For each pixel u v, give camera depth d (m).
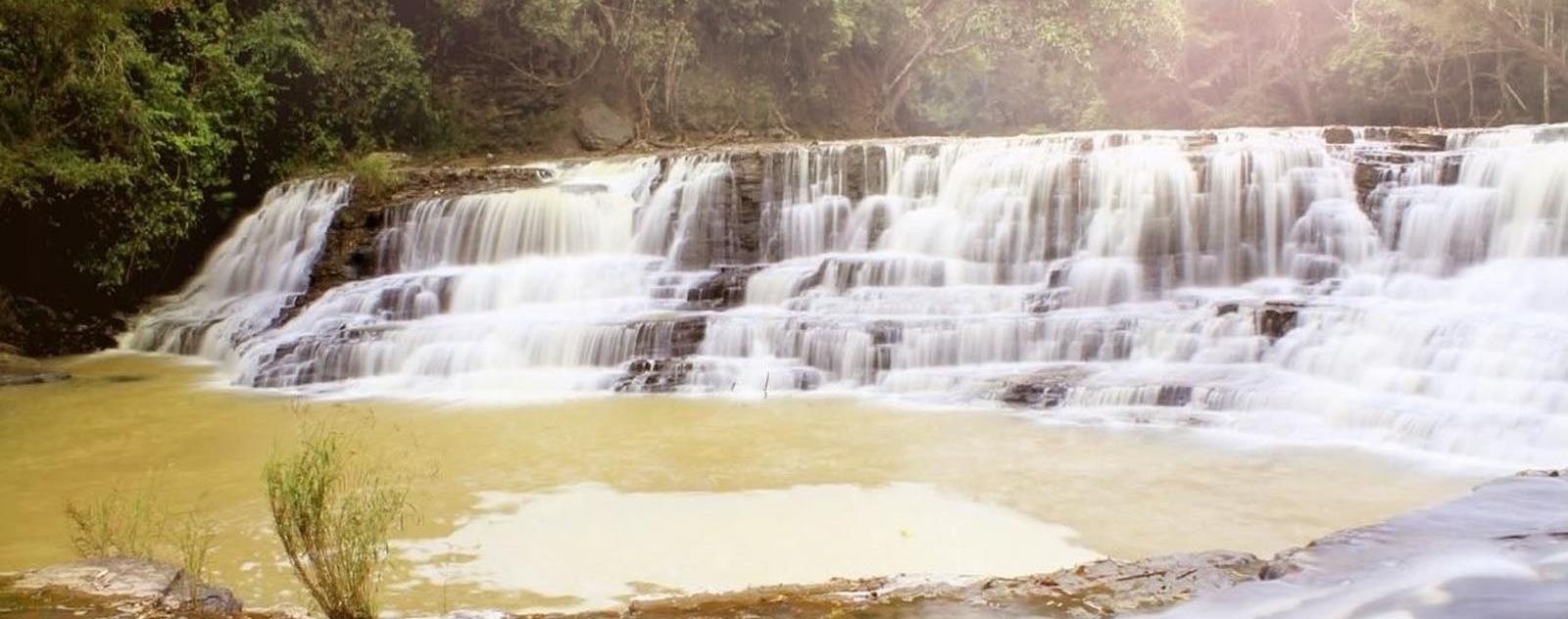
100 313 20.16
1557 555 4.57
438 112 28.84
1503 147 15.33
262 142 24.64
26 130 17.53
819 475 9.67
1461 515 5.23
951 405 12.85
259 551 7.69
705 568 7.23
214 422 12.52
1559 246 13.71
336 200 21.31
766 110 33.69
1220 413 11.45
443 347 15.18
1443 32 29.16
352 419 12.57
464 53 30.83
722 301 17.47
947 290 16.53
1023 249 17.83
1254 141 17.08
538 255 19.92
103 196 19.19
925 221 18.64
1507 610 3.97
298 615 5.52
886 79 37.56
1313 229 16.06
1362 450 10.20
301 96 25.81
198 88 22.09
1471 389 10.83
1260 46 37.31
